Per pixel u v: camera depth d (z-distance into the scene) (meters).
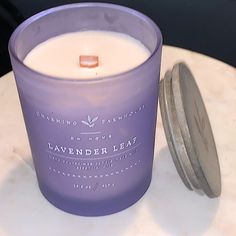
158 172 0.30
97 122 0.23
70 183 0.26
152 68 0.23
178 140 0.26
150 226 0.27
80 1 0.54
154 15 0.55
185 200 0.28
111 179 0.26
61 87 0.22
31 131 0.25
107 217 0.27
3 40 0.52
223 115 0.33
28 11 0.54
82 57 0.26
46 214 0.27
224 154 0.31
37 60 0.26
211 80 0.36
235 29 0.54
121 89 0.22
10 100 0.34
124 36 0.28
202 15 0.55
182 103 0.26
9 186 0.29
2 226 0.27
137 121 0.24
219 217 0.27
